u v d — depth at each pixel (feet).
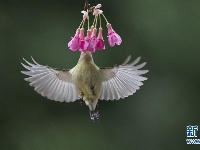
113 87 24.71
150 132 50.85
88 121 50.62
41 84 24.34
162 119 50.88
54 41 50.55
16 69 49.88
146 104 51.01
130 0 52.13
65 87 24.57
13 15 51.13
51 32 50.90
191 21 51.13
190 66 51.11
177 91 50.88
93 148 50.03
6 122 49.70
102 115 50.90
